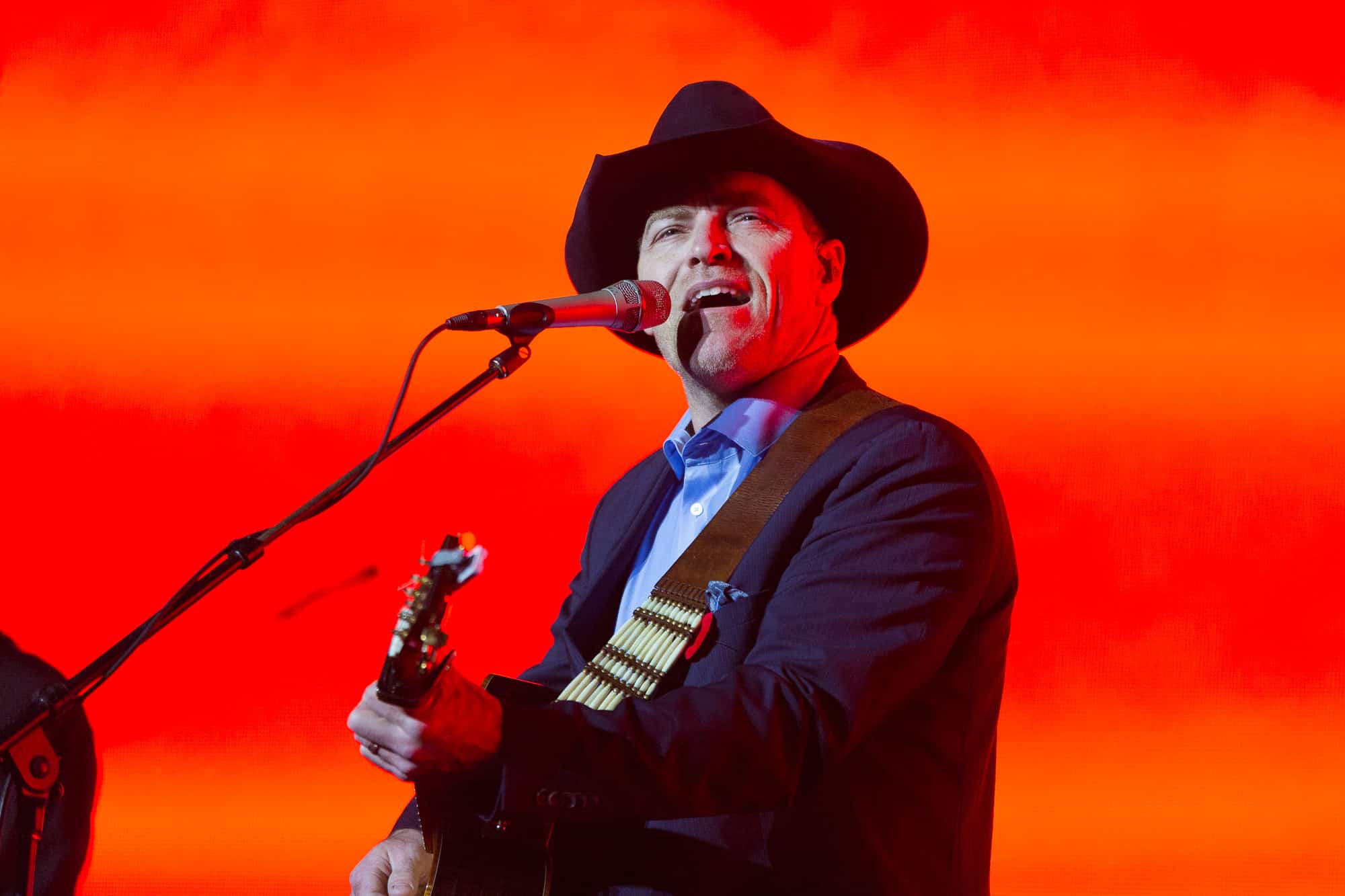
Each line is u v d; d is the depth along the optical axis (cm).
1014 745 1794
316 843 1922
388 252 2042
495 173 2033
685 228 957
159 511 2033
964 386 1884
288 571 1958
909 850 788
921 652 748
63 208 2100
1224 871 1753
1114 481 1842
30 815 715
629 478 1053
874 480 812
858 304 1100
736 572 822
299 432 2022
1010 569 861
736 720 693
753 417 912
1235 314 1856
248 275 2069
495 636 1873
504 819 712
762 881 762
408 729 651
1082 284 1881
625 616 924
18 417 2066
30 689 1074
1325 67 1845
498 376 839
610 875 779
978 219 1898
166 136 2092
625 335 1139
